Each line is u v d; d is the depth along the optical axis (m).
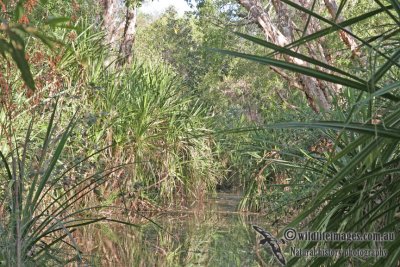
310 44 10.99
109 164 10.90
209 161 13.83
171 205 12.26
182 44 26.14
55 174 7.62
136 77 12.13
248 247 7.88
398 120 2.80
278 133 9.64
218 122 15.41
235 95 17.75
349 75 2.78
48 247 5.36
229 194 15.01
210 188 14.41
